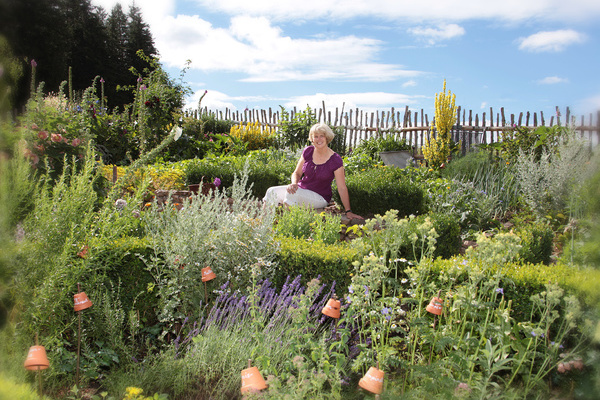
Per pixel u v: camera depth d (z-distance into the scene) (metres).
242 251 3.17
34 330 2.22
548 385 2.11
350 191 5.96
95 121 8.88
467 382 2.12
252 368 1.92
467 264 2.65
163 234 3.14
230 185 6.84
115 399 2.28
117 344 2.67
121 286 3.04
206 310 3.05
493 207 5.75
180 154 10.20
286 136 13.98
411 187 5.79
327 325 2.95
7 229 1.70
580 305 1.66
